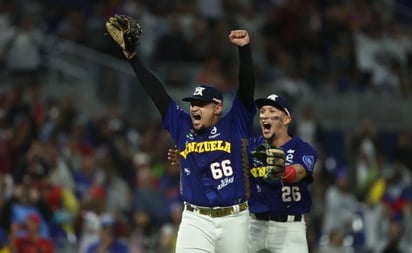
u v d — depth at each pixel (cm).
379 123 8144
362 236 6178
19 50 7194
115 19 3534
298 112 7862
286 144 3738
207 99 3459
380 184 6594
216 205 3453
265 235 3738
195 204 3475
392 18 9606
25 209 5322
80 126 6253
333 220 6206
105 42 7594
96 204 5550
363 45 8688
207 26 8206
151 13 8206
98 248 5419
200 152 3475
